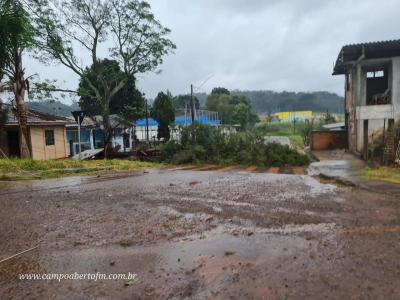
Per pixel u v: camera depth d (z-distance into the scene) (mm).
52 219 5590
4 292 3082
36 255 3980
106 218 5582
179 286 3121
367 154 13453
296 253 3846
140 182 9766
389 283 3078
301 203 6332
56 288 3141
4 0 13188
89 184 9547
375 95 17094
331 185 8383
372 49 14164
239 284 3131
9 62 14242
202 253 3926
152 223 5223
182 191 8008
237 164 15758
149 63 23656
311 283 3109
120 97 31984
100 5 21109
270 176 10641
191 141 17891
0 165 12562
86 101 30156
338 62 17031
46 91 20984
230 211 5871
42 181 10320
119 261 3744
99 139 29203
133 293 3014
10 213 6062
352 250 3885
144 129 37719
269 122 70125
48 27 19562
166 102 29797
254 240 4336
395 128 12023
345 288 3004
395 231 4531
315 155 16781
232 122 60312
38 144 19922
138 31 22234
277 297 2873
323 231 4617
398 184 7762
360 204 6129
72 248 4188
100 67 22797
